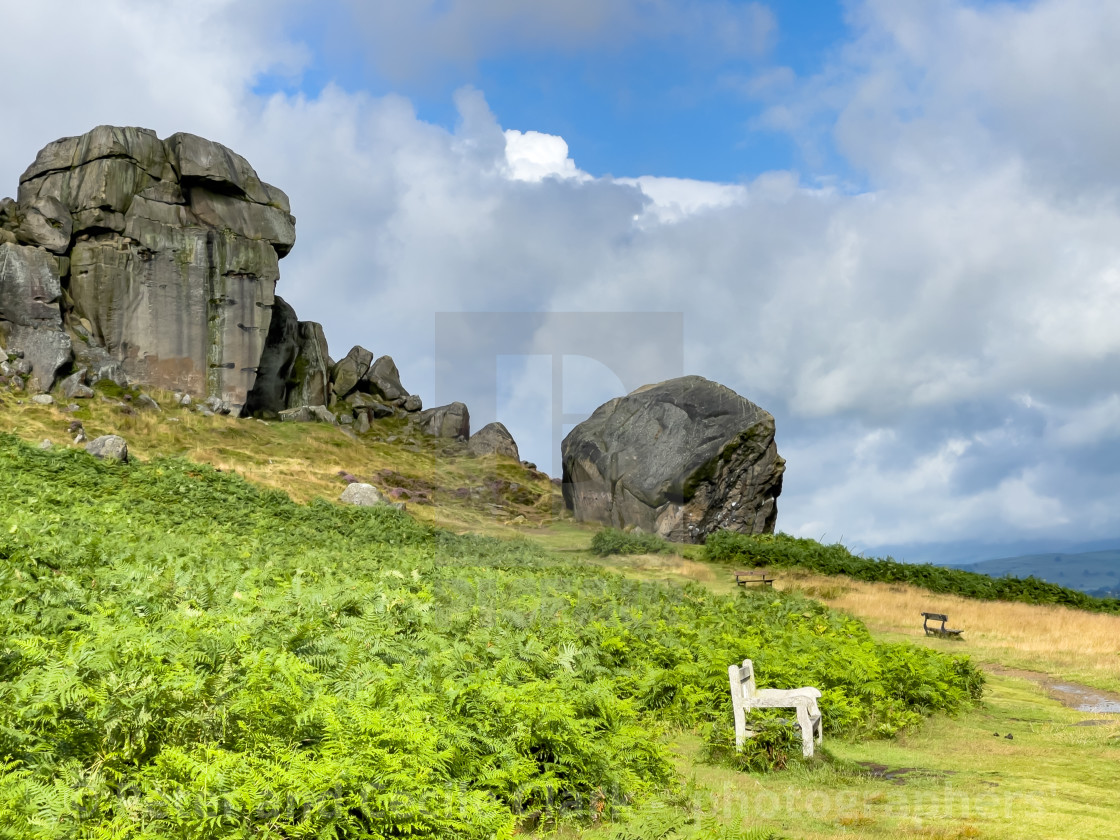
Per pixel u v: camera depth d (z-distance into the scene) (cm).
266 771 466
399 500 3547
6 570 919
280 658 623
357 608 920
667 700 870
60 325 4162
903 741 860
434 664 661
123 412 3916
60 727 524
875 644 1206
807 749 746
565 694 682
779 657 1011
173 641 681
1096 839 513
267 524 2177
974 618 2089
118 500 2036
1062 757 795
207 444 3900
